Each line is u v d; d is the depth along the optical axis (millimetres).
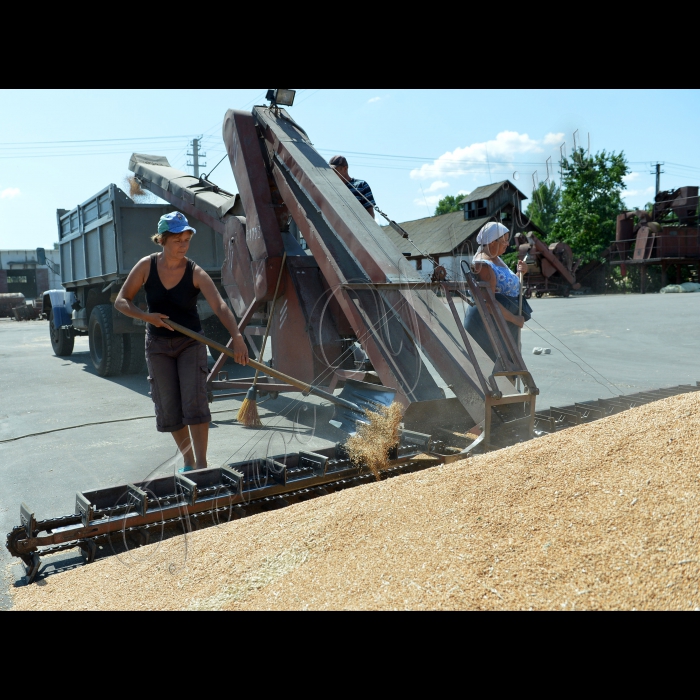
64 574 2402
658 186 35438
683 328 10695
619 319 12695
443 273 3662
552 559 1766
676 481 1957
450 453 3361
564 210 23156
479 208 26047
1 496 3639
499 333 3652
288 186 5160
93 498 2736
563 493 2088
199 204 6496
